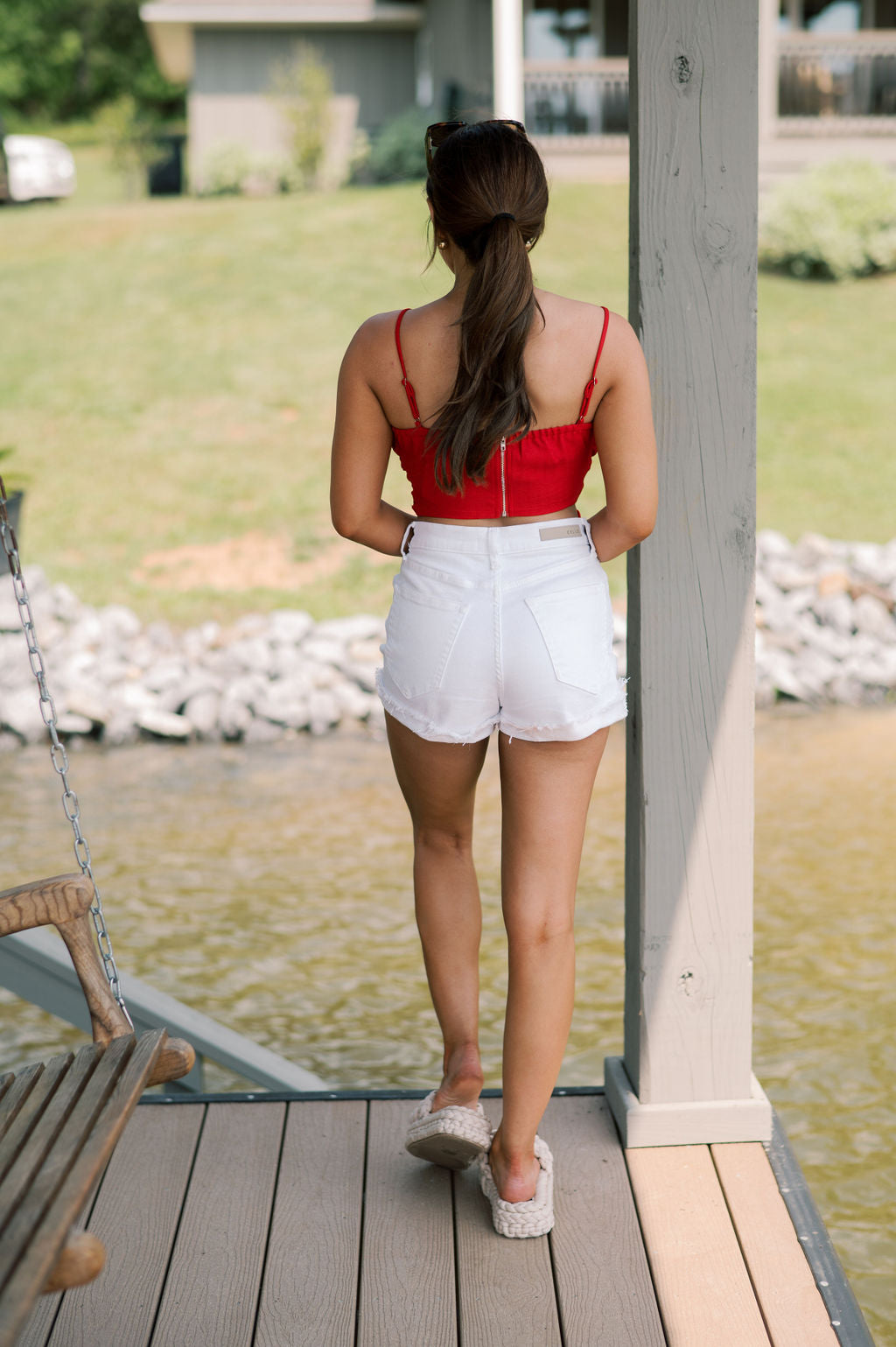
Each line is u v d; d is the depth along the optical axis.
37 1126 1.54
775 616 7.61
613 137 16.88
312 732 6.86
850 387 11.69
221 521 9.39
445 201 1.88
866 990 3.90
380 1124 2.57
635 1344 1.98
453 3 17.11
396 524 2.13
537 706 1.98
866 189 14.28
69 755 6.51
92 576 8.56
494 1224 2.22
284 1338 2.00
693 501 2.31
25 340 12.67
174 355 12.27
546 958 2.10
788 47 17.08
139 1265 2.16
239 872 4.94
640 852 2.40
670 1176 2.37
